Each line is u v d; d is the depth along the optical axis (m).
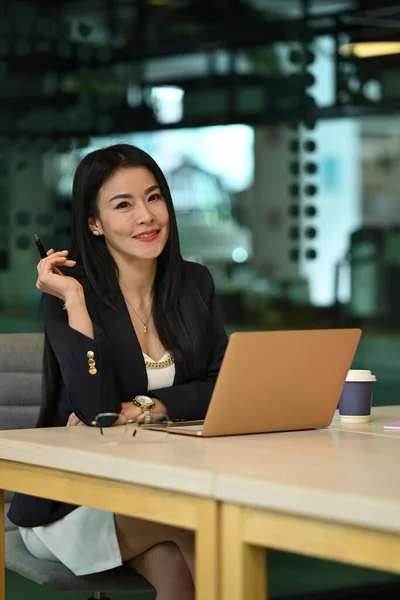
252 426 2.14
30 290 8.03
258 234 8.35
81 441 2.02
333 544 1.43
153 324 2.65
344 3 8.15
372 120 8.39
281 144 8.35
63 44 8.09
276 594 4.11
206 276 2.83
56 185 8.03
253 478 1.54
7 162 8.00
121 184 2.58
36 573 2.43
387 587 4.24
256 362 2.08
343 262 8.52
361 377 2.39
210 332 2.70
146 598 4.09
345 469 1.63
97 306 2.56
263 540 1.53
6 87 7.97
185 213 8.23
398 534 1.35
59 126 8.07
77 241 2.64
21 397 2.85
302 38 8.23
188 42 8.27
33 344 2.91
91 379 2.38
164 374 2.61
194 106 8.30
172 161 8.31
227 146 8.30
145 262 2.62
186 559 2.25
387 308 8.61
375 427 2.30
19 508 2.46
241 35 8.26
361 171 8.46
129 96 8.23
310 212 8.45
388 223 8.56
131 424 2.36
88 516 2.35
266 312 8.48
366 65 8.23
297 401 2.19
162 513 1.71
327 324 8.57
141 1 8.16
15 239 7.98
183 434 2.13
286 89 8.27
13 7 7.91
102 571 2.40
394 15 8.05
